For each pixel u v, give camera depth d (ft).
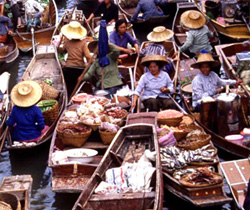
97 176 29.22
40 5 61.36
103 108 38.14
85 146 35.47
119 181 29.35
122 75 45.78
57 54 51.37
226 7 57.52
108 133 34.88
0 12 61.00
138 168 29.86
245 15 56.34
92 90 44.09
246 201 26.61
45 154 37.29
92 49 49.32
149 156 31.01
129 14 64.28
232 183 30.22
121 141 33.30
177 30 58.23
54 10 63.72
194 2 62.23
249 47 50.26
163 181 30.96
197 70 45.83
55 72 48.16
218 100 35.53
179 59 46.88
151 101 38.99
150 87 39.34
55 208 31.63
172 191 30.35
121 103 39.06
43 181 34.78
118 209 27.58
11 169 36.04
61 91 43.19
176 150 32.35
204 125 36.78
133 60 50.57
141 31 63.72
